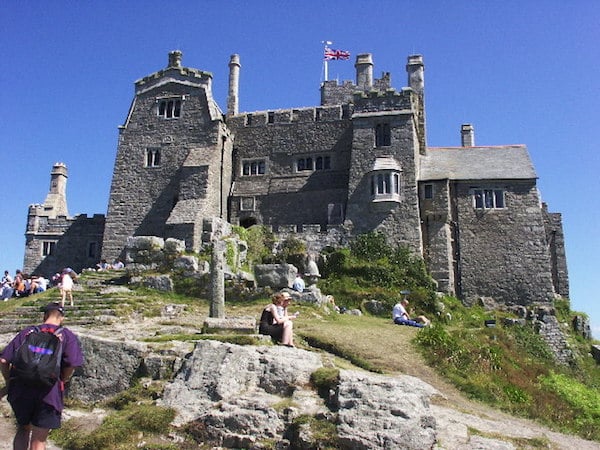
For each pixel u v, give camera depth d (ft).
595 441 47.26
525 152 136.87
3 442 36.29
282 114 144.97
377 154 126.93
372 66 158.20
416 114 137.90
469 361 61.05
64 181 169.89
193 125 139.33
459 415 44.57
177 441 36.45
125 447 35.22
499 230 125.59
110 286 93.50
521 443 40.29
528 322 117.08
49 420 25.77
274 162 142.72
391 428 34.94
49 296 87.66
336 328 68.18
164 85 143.43
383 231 121.08
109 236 137.59
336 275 112.06
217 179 135.03
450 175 130.21
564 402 62.75
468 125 163.43
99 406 42.63
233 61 157.38
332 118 141.38
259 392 40.52
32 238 150.41
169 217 126.52
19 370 25.45
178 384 41.47
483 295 123.03
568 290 134.72
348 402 36.94
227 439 36.11
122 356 45.34
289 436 36.09
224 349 43.01
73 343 27.32
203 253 100.42
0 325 73.77
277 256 113.50
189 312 83.76
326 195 135.13
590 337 121.60
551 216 139.03
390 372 55.31
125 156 141.69
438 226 124.57
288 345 50.47
